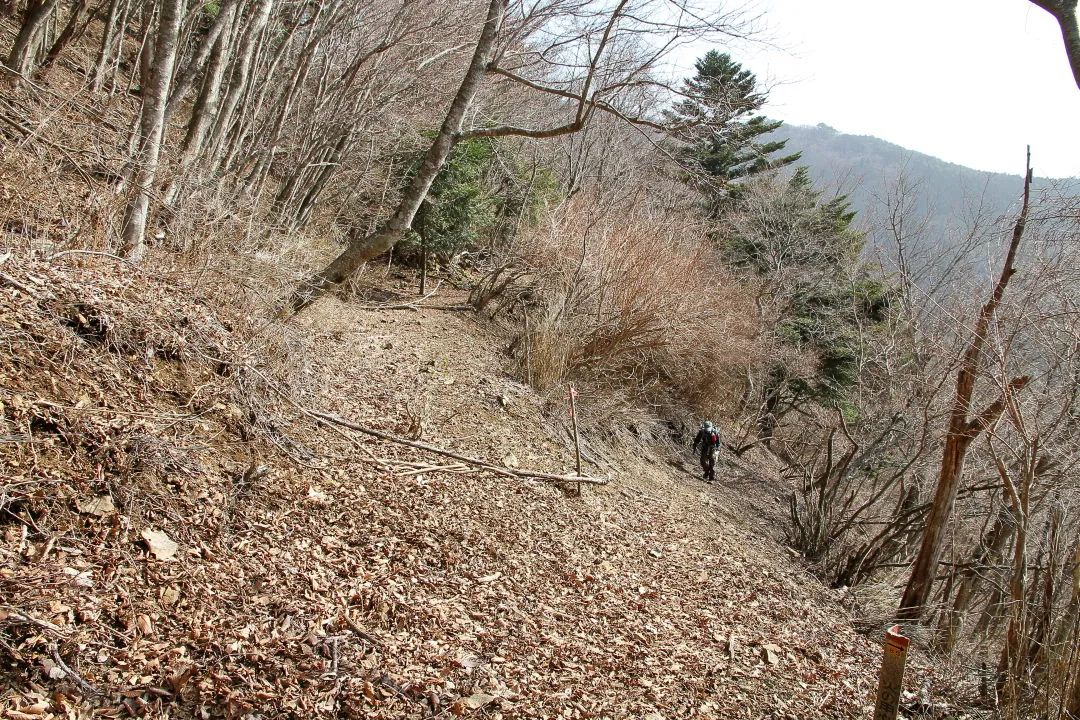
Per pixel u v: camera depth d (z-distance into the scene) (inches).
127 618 157.3
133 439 201.8
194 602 174.2
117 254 258.8
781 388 909.2
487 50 363.3
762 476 756.0
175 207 299.4
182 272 275.9
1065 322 338.0
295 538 224.7
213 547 198.5
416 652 198.5
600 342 614.5
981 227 612.4
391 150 615.5
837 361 946.1
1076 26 136.8
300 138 518.9
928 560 426.3
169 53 271.9
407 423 375.2
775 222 977.5
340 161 527.2
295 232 460.1
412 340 539.2
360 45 492.4
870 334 806.5
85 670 140.3
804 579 465.1
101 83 438.0
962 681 353.1
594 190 861.2
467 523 299.3
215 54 328.5
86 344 217.8
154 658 151.5
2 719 122.3
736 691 262.2
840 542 541.6
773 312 897.5
